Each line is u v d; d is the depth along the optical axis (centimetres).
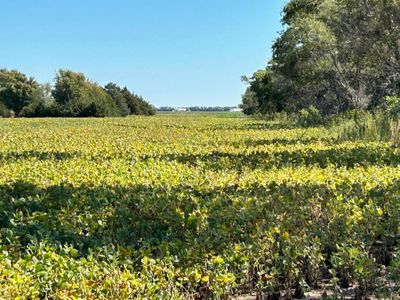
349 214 710
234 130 3198
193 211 718
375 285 600
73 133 3014
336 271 641
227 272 555
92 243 613
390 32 2795
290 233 654
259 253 596
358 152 1462
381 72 3353
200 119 6194
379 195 822
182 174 1101
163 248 577
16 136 2734
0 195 886
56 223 690
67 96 8794
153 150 1739
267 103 6069
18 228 673
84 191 887
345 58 3469
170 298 485
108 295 467
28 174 1116
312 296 596
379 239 742
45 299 468
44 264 522
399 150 1508
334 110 4762
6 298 446
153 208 760
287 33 4284
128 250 571
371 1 2809
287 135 2550
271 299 584
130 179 1038
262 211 720
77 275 493
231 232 635
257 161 1371
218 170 1199
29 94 10319
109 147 1878
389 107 2614
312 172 1058
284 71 4519
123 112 9356
